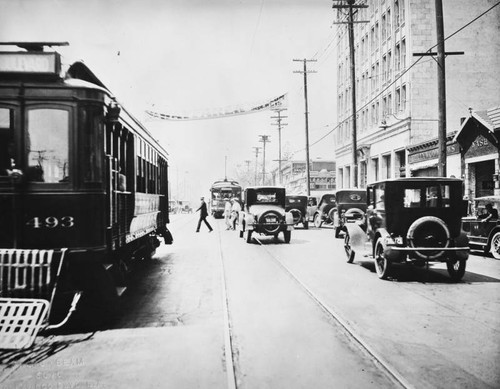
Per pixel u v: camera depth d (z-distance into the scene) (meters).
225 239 19.69
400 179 9.62
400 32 29.47
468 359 4.72
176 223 35.38
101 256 5.86
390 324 6.08
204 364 4.57
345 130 43.50
